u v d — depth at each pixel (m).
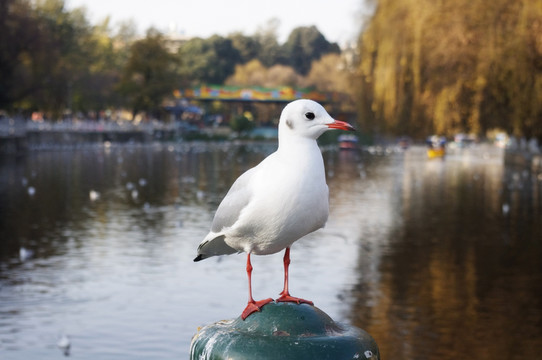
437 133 27.52
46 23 75.56
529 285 14.31
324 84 136.75
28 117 80.81
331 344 3.26
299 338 3.30
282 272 15.37
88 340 10.76
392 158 65.56
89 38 100.75
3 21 57.78
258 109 127.75
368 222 22.91
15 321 11.74
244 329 3.45
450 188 35.12
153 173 43.88
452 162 59.00
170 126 103.44
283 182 3.62
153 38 91.31
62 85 67.69
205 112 119.31
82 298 13.12
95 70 97.56
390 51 29.94
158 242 19.05
